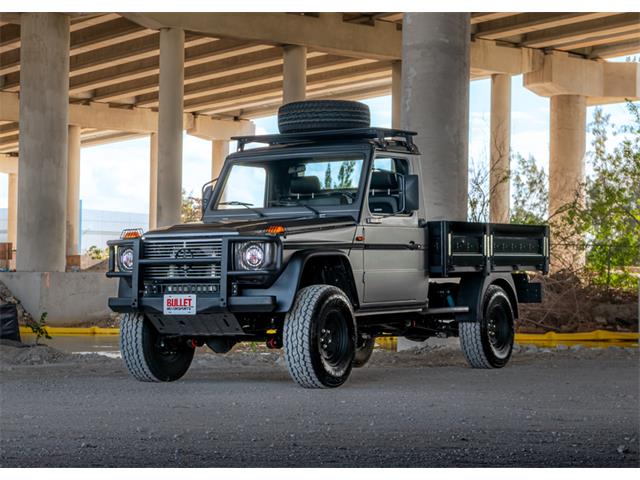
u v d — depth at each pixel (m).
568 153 38.41
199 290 9.47
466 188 14.90
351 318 9.81
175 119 28.91
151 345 10.31
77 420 7.57
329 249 9.63
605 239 24.02
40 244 24.30
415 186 10.16
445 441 6.70
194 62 36.56
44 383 10.20
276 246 9.24
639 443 6.70
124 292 9.96
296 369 9.42
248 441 6.69
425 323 12.17
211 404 8.45
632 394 9.27
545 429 7.19
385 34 32.38
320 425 7.32
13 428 7.20
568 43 36.22
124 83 45.44
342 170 10.32
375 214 10.30
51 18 24.56
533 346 15.09
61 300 23.34
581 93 37.97
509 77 37.81
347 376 9.79
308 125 10.70
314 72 39.19
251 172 10.74
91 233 86.81
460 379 10.62
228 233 9.30
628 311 21.19
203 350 15.55
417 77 14.75
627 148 24.70
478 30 33.94
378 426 7.28
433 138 14.62
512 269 12.59
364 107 10.87
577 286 21.86
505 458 6.18
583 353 14.34
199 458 6.14
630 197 24.34
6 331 15.20
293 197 10.46
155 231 9.80
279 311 9.25
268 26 30.28
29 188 24.38
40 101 24.44
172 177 29.00
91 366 12.40
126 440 6.73
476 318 11.77
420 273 10.97
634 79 38.53
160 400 8.72
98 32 32.81
